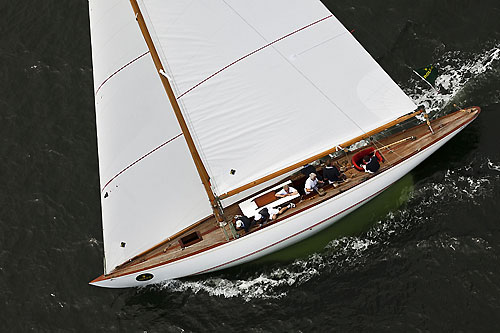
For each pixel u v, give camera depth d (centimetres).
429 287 3594
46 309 3772
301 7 3164
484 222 3769
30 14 5025
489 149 4000
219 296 3738
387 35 4612
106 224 3631
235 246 3591
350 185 3678
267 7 3119
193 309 3706
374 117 3322
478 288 3550
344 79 3228
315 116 3228
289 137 3222
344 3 4822
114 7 3759
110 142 3725
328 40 3206
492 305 3481
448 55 4444
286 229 3638
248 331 3584
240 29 3095
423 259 3697
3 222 4141
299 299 3666
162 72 3081
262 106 3158
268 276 3769
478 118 4119
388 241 3797
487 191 3866
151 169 3650
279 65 3150
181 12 3059
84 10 5031
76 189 4253
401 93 3309
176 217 3634
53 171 4338
